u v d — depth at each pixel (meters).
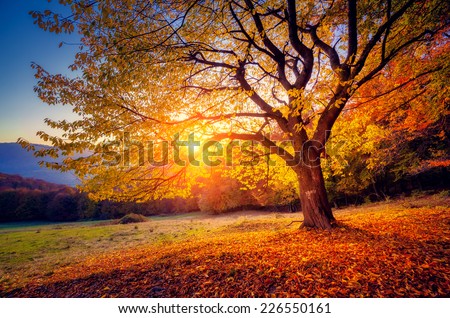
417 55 8.55
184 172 9.34
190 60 8.44
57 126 6.69
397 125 13.33
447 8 6.54
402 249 5.72
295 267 5.43
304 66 8.26
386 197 26.75
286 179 12.28
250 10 6.63
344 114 10.95
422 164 16.94
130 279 6.28
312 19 9.30
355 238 7.08
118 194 8.20
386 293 4.11
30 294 6.32
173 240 17.16
